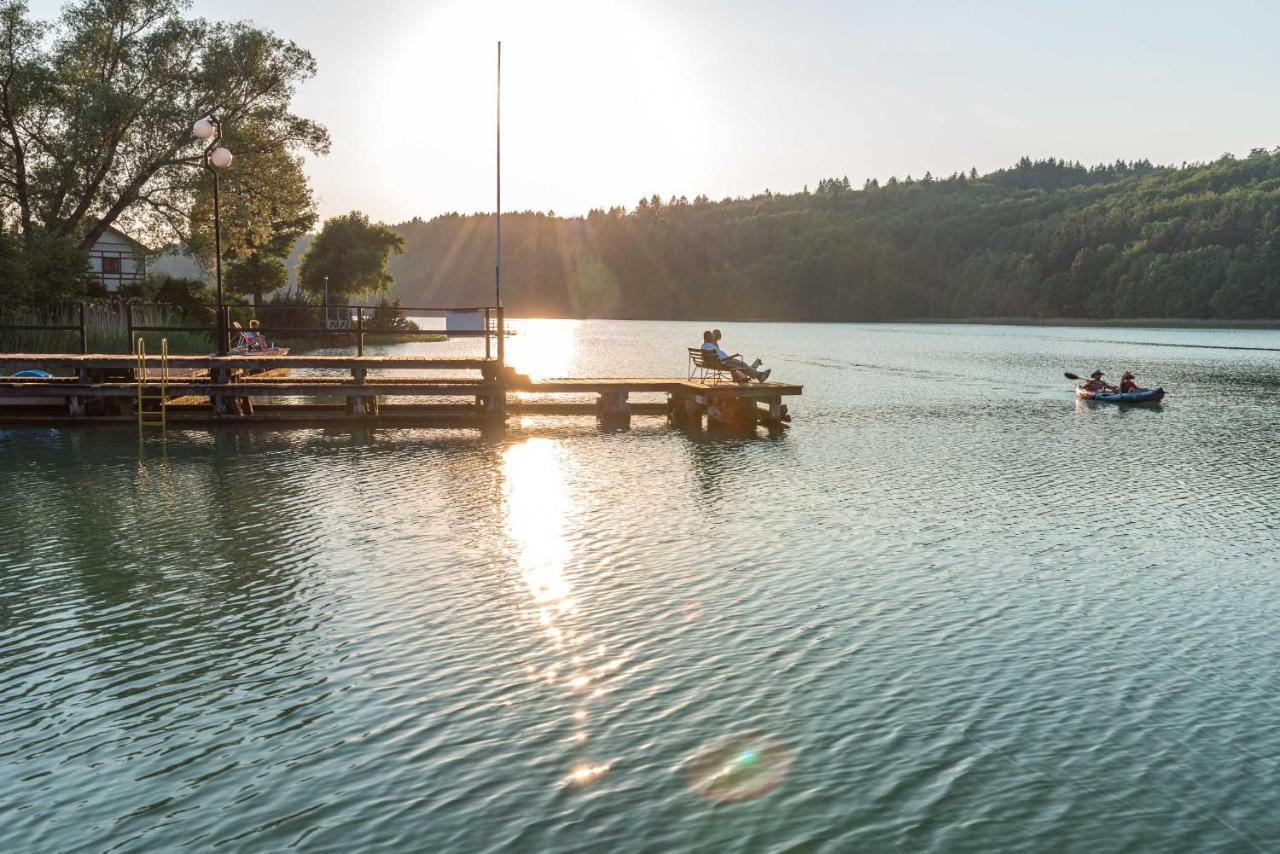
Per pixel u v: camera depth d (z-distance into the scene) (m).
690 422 28.75
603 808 7.14
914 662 9.85
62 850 6.61
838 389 41.91
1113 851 6.68
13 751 7.94
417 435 25.89
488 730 8.31
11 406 28.69
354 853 6.59
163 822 6.94
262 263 76.62
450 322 28.84
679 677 9.41
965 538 14.75
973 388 42.44
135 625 10.72
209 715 8.58
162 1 48.12
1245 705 8.95
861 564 13.26
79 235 50.19
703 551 13.84
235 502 16.95
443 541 14.29
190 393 27.00
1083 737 8.30
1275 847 6.72
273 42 49.59
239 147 49.16
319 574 12.58
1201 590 12.30
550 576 12.55
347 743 8.08
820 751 8.01
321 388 27.64
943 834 6.86
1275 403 35.88
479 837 6.77
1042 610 11.48
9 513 15.97
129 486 18.38
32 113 46.91
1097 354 73.00
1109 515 16.44
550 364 59.50
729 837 6.79
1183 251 167.62
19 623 10.77
